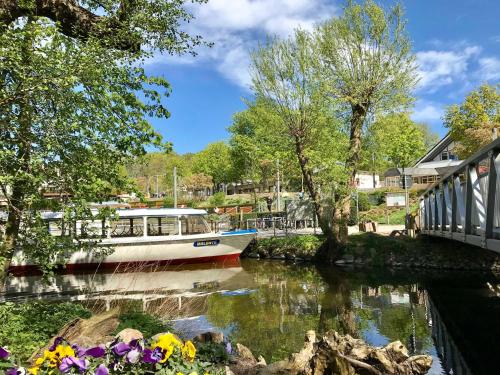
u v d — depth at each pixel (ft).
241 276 57.72
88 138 22.56
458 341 27.53
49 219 24.68
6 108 20.76
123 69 23.31
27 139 21.42
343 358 19.67
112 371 10.84
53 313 25.32
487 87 93.56
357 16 62.44
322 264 66.44
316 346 22.49
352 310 36.94
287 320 33.40
